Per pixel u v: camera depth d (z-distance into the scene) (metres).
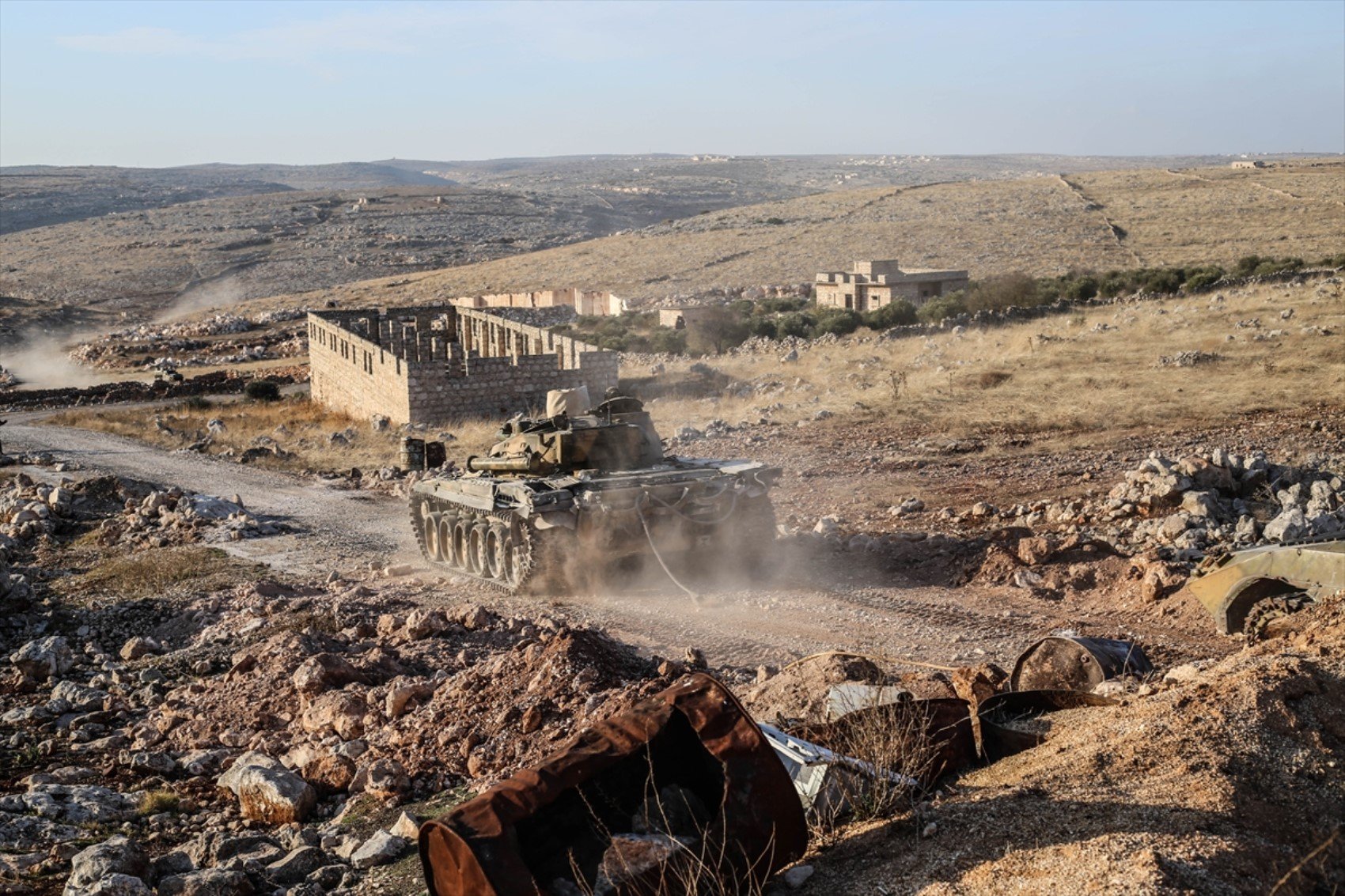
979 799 6.17
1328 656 7.41
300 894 7.20
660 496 15.96
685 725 5.91
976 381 31.50
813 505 20.00
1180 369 30.56
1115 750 6.32
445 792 8.87
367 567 19.12
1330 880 4.99
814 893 5.52
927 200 114.56
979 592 14.34
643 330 59.41
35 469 33.16
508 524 16.19
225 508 24.48
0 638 15.78
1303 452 20.78
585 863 5.40
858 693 7.69
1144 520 16.25
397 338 46.12
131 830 8.80
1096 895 4.65
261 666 12.20
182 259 162.75
